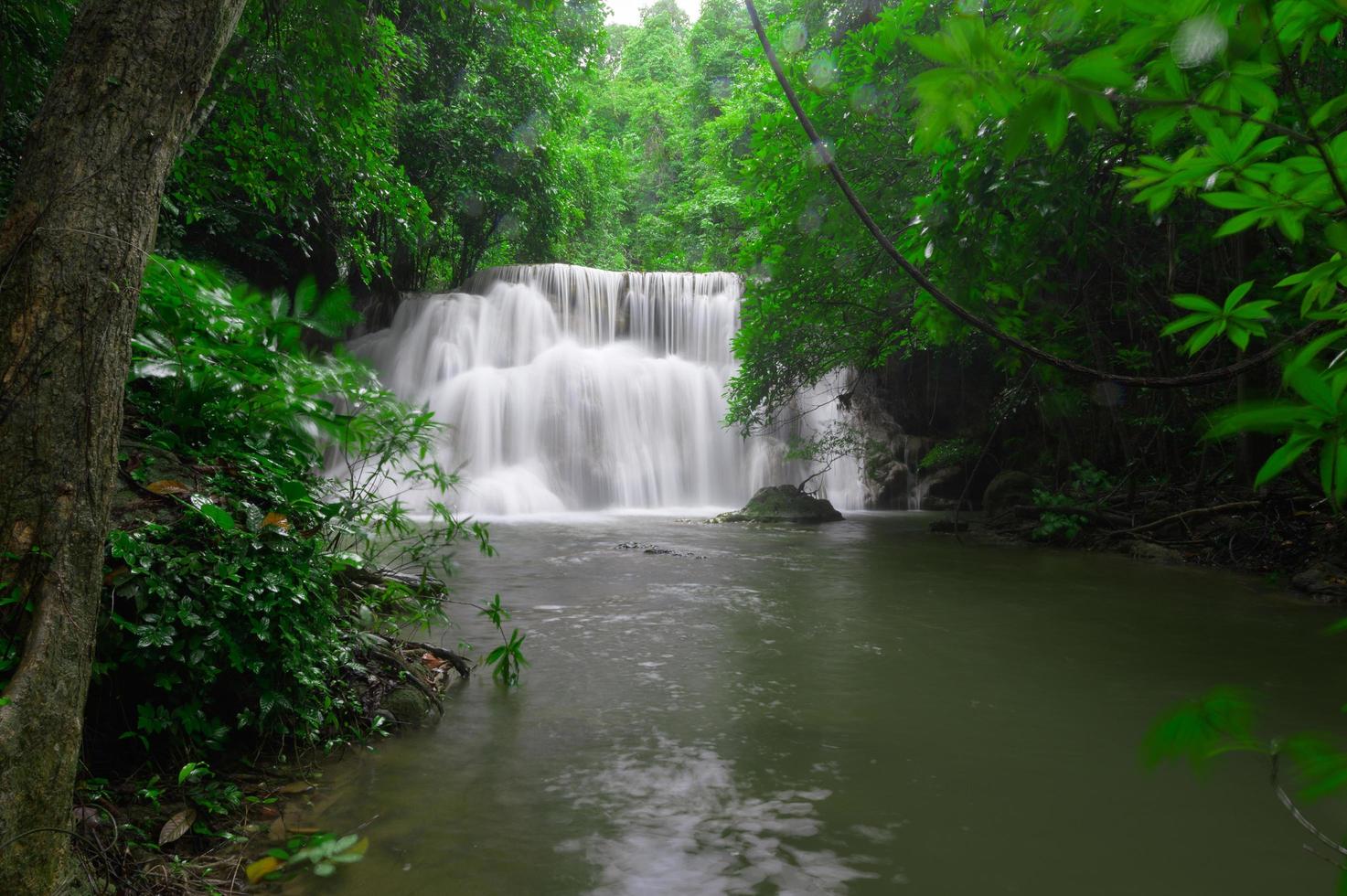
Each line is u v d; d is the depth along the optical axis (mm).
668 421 20500
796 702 4211
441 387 19484
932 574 8516
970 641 5559
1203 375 1283
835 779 3246
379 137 10711
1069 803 3047
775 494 15516
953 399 21453
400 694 3898
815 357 12914
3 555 1890
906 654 5203
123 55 2109
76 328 1987
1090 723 3928
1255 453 9445
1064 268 8688
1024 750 3578
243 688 3182
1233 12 854
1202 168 986
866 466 19688
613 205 38312
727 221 31922
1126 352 9602
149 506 3072
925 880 2494
